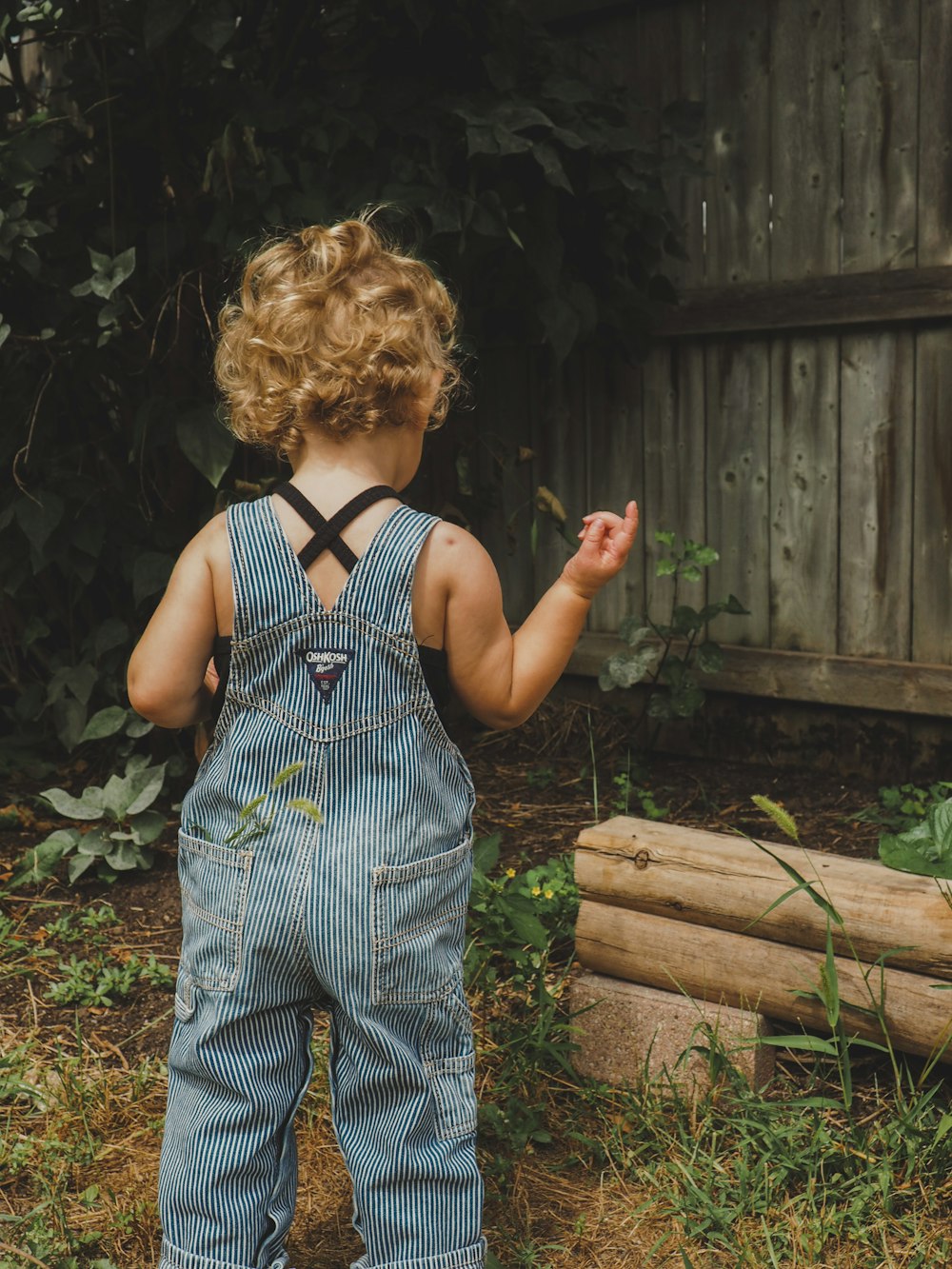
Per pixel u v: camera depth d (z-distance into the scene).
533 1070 2.34
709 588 4.40
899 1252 1.88
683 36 4.18
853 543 4.07
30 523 3.60
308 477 1.65
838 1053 2.11
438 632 1.62
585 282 4.12
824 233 3.97
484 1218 2.01
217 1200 1.58
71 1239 1.95
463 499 4.61
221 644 1.64
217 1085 1.59
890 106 3.79
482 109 3.65
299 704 1.56
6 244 3.35
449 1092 1.63
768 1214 1.96
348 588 1.57
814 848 3.49
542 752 4.50
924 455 3.89
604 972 2.46
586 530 1.65
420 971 1.58
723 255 4.20
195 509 4.14
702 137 3.97
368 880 1.54
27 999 2.77
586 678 4.74
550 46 3.95
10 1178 2.14
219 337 3.54
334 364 1.59
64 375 3.91
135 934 3.09
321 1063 2.38
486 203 3.58
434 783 1.61
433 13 3.56
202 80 3.71
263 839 1.55
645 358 4.28
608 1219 2.01
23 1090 2.36
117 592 4.15
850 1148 2.04
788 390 4.14
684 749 4.52
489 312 4.38
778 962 2.23
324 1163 2.16
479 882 2.76
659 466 4.46
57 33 3.67
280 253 1.68
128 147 3.85
